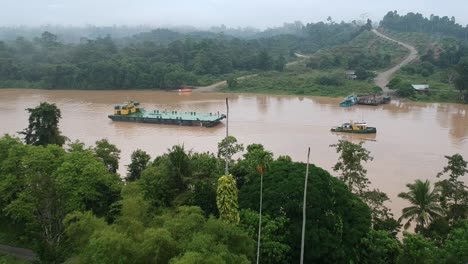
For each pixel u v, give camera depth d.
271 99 186.50
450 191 47.53
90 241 31.55
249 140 106.81
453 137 111.12
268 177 46.75
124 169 81.62
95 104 166.62
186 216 35.75
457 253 34.53
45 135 69.06
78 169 49.50
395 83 191.75
